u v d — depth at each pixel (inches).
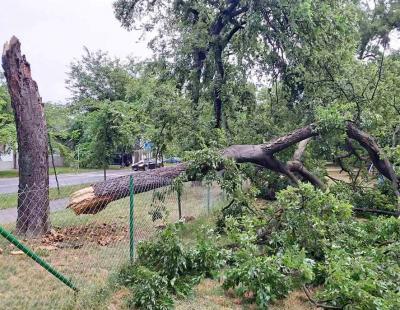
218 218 297.6
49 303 152.7
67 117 754.8
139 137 660.7
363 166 391.9
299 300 180.7
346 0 443.2
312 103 386.3
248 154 314.5
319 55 398.3
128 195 252.7
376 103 372.8
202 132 428.8
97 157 607.8
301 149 360.8
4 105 744.3
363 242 228.2
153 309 159.0
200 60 507.8
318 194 221.0
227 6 486.9
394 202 339.0
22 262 196.1
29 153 249.9
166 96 459.2
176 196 310.0
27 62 262.1
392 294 158.7
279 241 211.3
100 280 178.4
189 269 200.7
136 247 208.4
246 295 183.3
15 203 377.7
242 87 477.4
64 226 274.8
